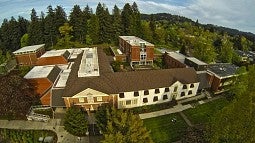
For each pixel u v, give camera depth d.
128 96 63.41
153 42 137.62
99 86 60.88
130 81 64.44
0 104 55.62
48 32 117.69
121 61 101.94
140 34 129.50
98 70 68.06
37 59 94.88
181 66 86.75
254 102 29.50
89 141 51.81
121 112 44.72
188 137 45.12
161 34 141.75
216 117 34.06
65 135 53.75
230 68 80.75
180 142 52.06
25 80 62.25
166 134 54.78
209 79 76.06
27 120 59.12
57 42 120.38
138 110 63.56
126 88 62.81
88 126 56.53
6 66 97.31
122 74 66.06
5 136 53.53
